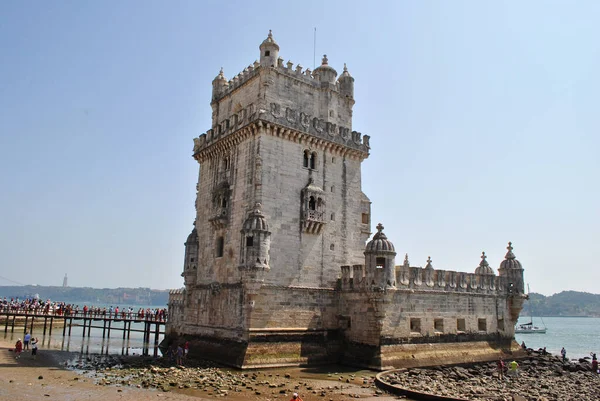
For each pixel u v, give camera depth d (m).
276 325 42.34
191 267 51.19
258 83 48.22
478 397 32.44
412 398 31.52
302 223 45.81
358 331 44.31
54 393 30.09
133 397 29.52
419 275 47.00
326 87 51.94
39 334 76.44
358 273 45.06
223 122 51.03
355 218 50.81
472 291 52.31
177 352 44.25
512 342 56.34
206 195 52.25
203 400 29.27
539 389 37.47
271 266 43.00
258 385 33.88
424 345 45.88
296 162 46.94
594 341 128.75
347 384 35.41
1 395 28.88
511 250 59.06
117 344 66.06
